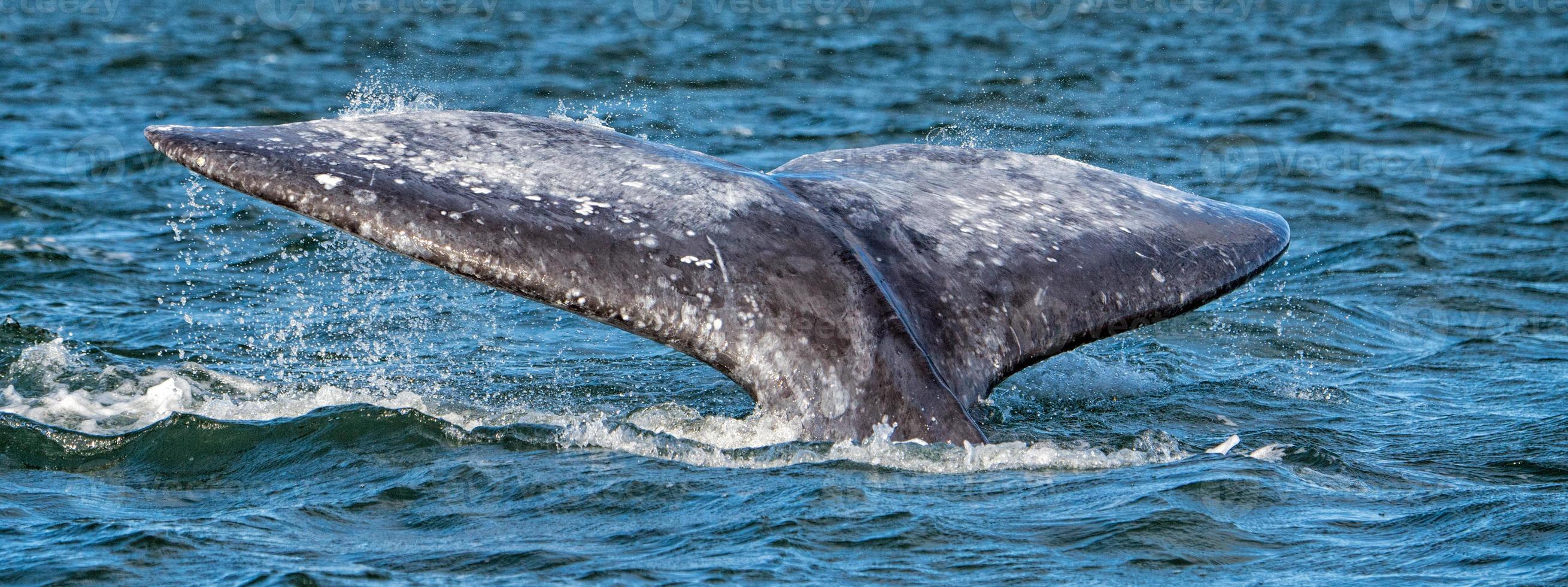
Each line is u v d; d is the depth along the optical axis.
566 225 19.75
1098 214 22.84
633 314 19.34
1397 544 18.27
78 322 32.72
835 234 20.70
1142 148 62.88
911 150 24.36
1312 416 25.28
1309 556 17.92
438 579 17.17
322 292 36.22
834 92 82.69
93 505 19.88
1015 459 20.88
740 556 17.78
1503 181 53.50
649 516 19.16
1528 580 16.95
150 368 27.06
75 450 22.17
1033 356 20.75
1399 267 40.62
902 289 20.45
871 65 98.50
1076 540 18.31
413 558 17.84
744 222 20.41
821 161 23.83
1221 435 23.91
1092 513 19.17
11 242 40.38
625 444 22.05
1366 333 33.31
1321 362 30.28
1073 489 20.05
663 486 20.20
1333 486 20.62
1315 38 120.81
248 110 74.12
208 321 33.00
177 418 22.91
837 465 19.95
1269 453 22.25
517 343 31.03
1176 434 23.92
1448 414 25.33
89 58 94.38
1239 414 25.31
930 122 70.56
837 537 18.30
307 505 19.83
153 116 70.25
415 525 19.06
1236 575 17.36
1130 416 25.06
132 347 30.17
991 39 120.06
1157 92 83.50
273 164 19.69
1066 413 25.05
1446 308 36.06
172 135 20.03
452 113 21.98
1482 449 22.81
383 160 20.28
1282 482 20.59
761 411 20.16
